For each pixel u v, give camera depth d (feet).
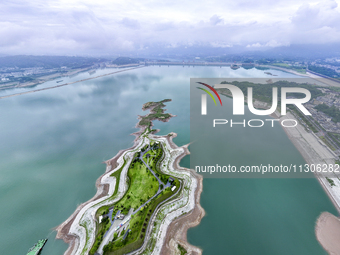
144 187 379.14
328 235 294.87
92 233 297.94
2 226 325.21
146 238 288.30
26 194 391.04
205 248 280.31
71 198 378.73
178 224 314.55
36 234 309.42
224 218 327.67
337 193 370.32
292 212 337.52
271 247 281.54
